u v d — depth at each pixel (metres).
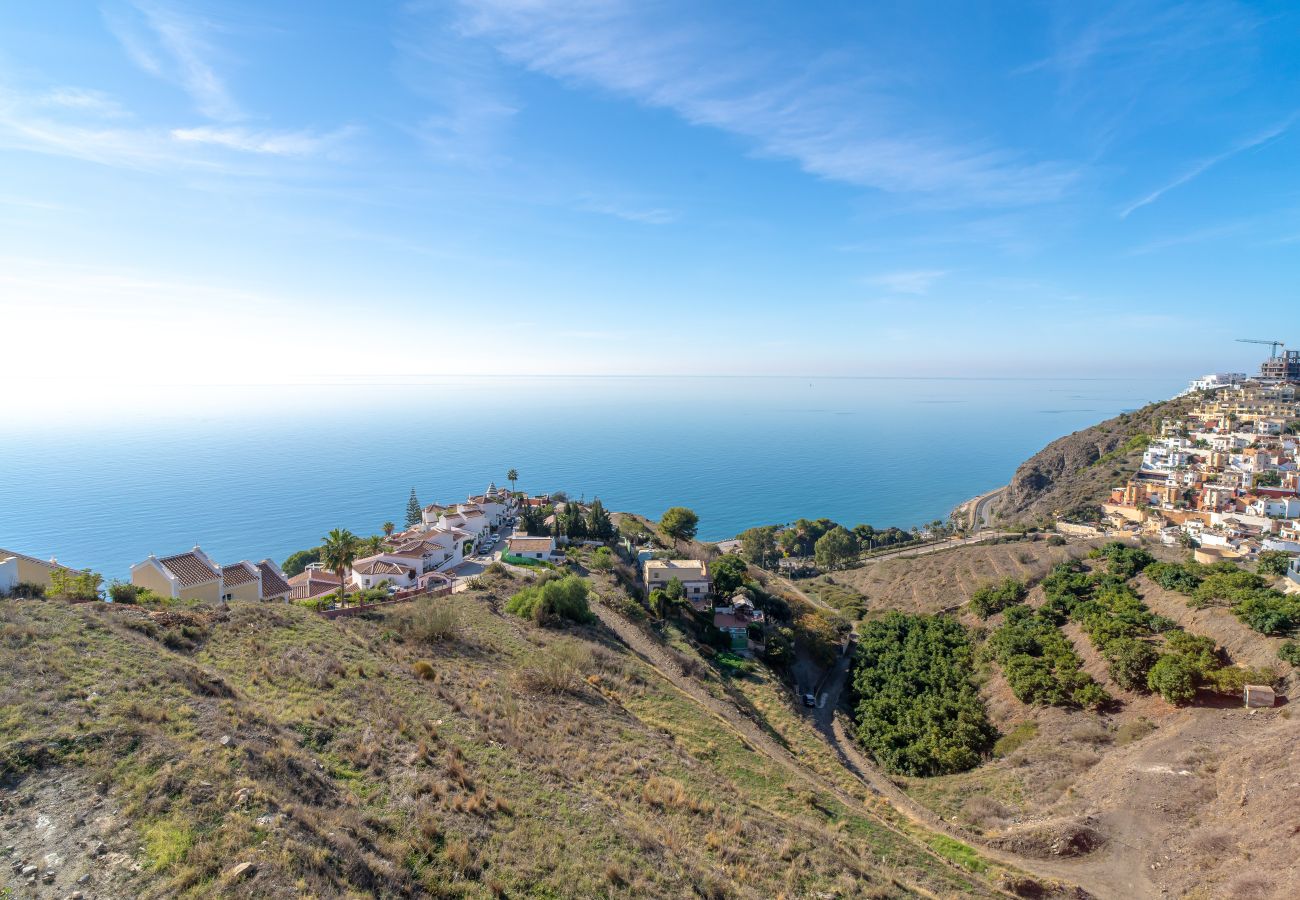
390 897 16.48
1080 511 152.88
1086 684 55.72
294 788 19.92
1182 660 50.62
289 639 36.72
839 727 61.69
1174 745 43.59
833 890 24.44
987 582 100.81
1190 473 149.50
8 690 21.20
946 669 69.12
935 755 52.72
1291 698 44.44
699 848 25.05
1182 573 70.56
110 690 22.92
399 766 24.30
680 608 78.94
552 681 40.50
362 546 88.62
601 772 29.72
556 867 20.36
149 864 14.88
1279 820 31.95
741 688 60.19
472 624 52.50
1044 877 32.84
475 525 106.31
